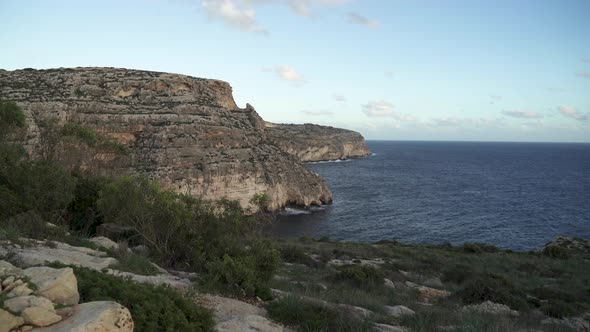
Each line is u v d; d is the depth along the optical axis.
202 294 10.16
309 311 9.38
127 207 16.55
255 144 87.62
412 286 20.38
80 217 22.44
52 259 9.95
